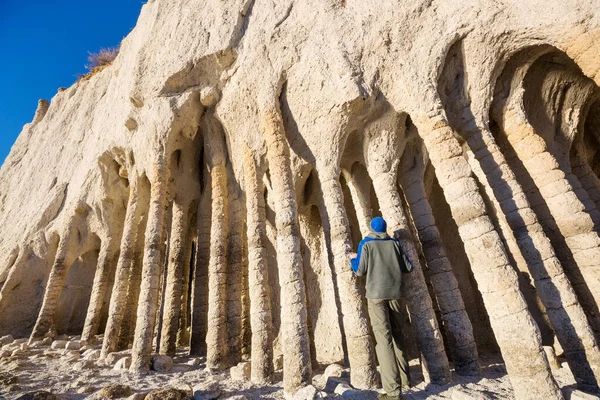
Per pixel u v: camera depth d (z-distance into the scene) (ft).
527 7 17.46
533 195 20.94
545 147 18.99
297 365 15.25
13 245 50.39
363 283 25.77
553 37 17.24
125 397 13.84
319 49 22.48
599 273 16.10
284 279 17.93
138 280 35.53
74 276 48.67
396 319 13.58
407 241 18.20
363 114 21.15
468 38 19.19
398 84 19.95
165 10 34.42
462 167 16.15
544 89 23.40
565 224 17.52
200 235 32.40
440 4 19.88
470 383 14.16
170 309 29.91
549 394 10.95
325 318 28.60
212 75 28.14
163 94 29.58
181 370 22.04
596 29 15.69
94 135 46.98
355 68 20.85
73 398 14.16
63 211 46.70
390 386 11.50
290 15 24.97
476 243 14.33
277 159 21.38
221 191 28.68
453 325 16.70
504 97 20.71
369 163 21.81
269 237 33.37
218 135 30.32
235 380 18.20
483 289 13.69
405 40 20.21
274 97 23.50
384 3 21.35
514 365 11.96
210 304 24.47
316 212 32.94
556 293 14.61
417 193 21.70
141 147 33.86
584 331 13.35
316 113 22.34
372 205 29.43
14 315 45.83
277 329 29.35
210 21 29.09
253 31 26.05
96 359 26.61
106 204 43.19
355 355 15.38
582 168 26.37
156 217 28.50
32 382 17.67
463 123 19.89
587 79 23.25
